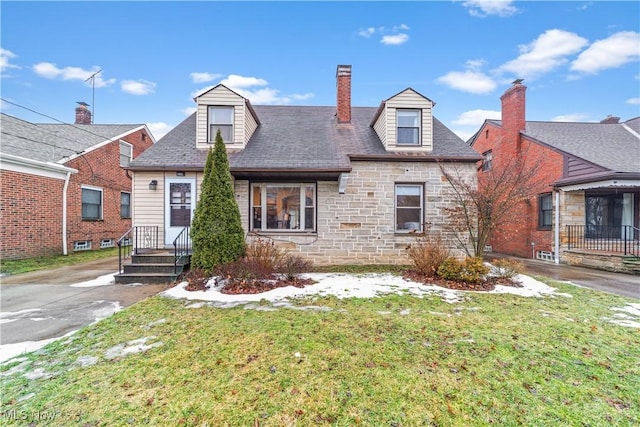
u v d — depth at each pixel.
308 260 8.28
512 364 2.90
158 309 4.57
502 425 2.08
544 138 11.11
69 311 4.60
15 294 5.58
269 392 2.44
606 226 10.36
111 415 2.16
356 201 8.55
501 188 7.66
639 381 2.62
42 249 10.22
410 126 8.95
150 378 2.65
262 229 8.51
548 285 6.33
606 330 3.77
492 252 13.38
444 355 3.07
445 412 2.21
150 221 8.11
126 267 6.72
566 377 2.68
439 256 6.84
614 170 8.38
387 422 2.11
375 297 5.25
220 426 2.07
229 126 8.83
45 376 2.68
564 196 10.01
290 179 8.42
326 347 3.24
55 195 10.71
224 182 6.63
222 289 5.64
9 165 9.18
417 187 8.77
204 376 2.68
